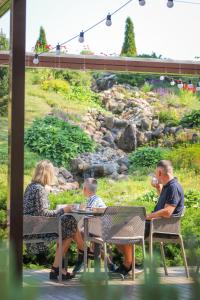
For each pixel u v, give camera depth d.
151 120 18.55
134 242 6.83
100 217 6.71
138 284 0.76
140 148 18.00
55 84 18.09
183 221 10.37
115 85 18.95
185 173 17.08
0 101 16.98
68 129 17.58
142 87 19.09
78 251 7.23
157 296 0.73
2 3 7.56
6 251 0.81
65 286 6.39
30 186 7.18
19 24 6.10
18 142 6.14
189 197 15.61
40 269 8.50
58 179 16.64
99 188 16.94
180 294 0.73
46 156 16.88
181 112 18.69
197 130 18.28
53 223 7.02
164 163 7.44
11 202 6.09
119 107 18.67
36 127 17.20
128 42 21.28
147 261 0.81
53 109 17.75
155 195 16.47
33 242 7.02
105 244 6.68
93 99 18.56
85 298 0.75
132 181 17.27
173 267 8.71
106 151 17.78
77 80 18.55
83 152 17.38
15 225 6.05
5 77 16.98
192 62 13.40
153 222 7.18
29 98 17.61
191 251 0.82
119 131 18.16
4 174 16.12
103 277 0.81
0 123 16.69
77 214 6.96
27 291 0.73
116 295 0.74
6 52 12.77
